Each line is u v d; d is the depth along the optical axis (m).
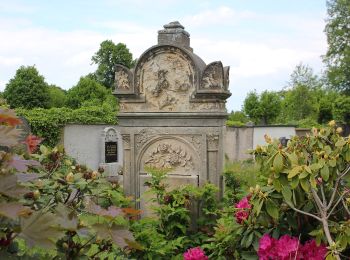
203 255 3.95
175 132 6.85
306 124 25.56
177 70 6.81
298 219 3.70
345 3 38.75
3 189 1.53
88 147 17.06
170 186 6.87
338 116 29.84
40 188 2.67
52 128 16.02
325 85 40.09
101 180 3.22
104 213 2.04
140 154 7.05
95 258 2.38
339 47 39.34
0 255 1.59
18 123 1.76
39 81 22.75
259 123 27.27
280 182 3.34
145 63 6.96
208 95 6.62
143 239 5.00
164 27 7.05
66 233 2.13
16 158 1.83
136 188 7.07
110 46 44.38
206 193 6.20
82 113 16.91
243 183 7.80
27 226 1.52
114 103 26.86
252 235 3.65
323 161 3.33
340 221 3.59
